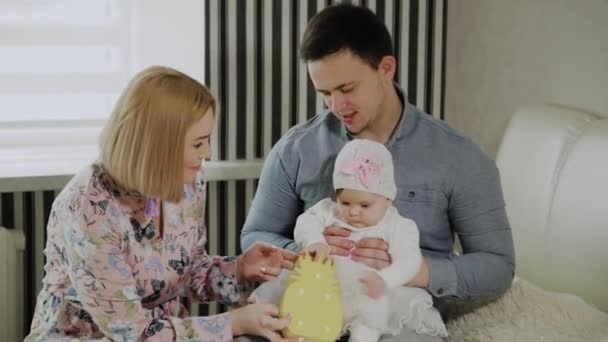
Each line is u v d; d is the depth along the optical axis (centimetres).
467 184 184
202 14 253
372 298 162
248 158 249
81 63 252
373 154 171
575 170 199
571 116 210
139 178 155
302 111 250
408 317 166
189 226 180
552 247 202
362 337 162
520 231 212
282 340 162
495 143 245
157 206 167
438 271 177
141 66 255
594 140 198
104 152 159
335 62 174
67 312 167
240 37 243
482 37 248
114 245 160
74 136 254
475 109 253
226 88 244
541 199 207
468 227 185
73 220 159
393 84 190
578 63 215
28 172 227
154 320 163
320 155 193
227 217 249
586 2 211
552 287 202
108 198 161
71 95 252
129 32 255
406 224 174
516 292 192
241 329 164
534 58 229
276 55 246
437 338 171
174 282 177
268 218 200
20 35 245
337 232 175
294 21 247
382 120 187
